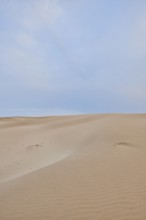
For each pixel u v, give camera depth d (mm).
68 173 6527
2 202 5113
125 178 5805
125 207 4402
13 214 4516
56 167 7367
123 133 13234
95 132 16547
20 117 39906
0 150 17281
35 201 4965
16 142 19688
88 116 30719
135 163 7043
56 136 20125
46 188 5590
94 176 6082
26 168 12336
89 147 11352
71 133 19781
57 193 5238
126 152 8516
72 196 5020
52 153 15094
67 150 14750
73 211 4414
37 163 13094
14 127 28844
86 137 16297
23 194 5406
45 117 37625
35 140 19875
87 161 7617
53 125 26828
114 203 4582
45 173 6840
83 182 5734
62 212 4414
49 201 4898
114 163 7113
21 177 7629
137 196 4793
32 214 4449
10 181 7473
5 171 12445
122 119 22500
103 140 12344
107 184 5496
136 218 4039
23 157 15070
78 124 24984
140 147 9445
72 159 8445
